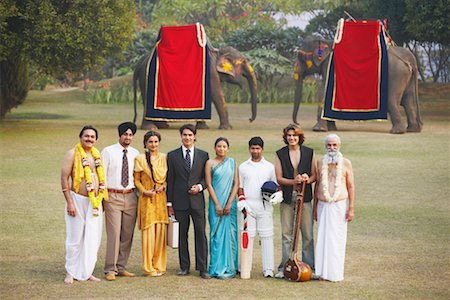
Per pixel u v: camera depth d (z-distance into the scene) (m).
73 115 35.41
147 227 9.12
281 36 52.09
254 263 9.90
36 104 43.38
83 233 8.96
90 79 56.69
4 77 30.77
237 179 9.28
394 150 21.86
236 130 27.61
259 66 48.28
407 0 35.38
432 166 18.75
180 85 25.86
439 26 34.69
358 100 26.28
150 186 9.14
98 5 27.42
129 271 9.46
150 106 26.06
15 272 9.32
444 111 37.94
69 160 9.00
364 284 8.80
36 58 27.69
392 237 11.38
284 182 9.17
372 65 26.11
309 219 9.24
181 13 56.53
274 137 24.86
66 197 8.96
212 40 55.50
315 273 9.06
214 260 9.14
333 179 9.04
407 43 41.44
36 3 26.48
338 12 50.03
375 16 39.31
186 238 9.23
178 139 23.89
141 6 62.94
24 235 11.41
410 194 15.09
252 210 9.13
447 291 8.51
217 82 28.00
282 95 47.50
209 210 9.22
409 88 27.48
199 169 9.18
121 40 29.00
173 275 9.23
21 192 15.06
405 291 8.51
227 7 59.09
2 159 19.62
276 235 11.57
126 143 9.21
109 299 8.16
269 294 8.38
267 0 57.12
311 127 29.53
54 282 8.87
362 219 12.70
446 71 50.22
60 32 26.53
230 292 8.45
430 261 9.91
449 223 12.39
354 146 22.77
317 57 28.30
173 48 25.83
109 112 37.66
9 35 26.58
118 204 9.11
